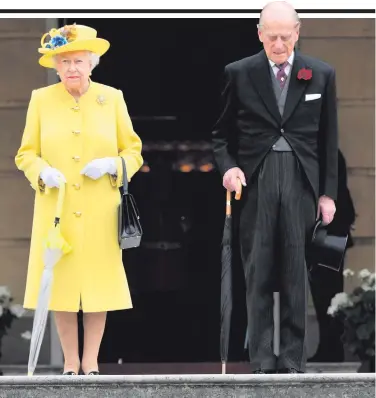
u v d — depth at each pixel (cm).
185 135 3294
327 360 3216
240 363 3275
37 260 2595
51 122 2595
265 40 2522
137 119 3300
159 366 3288
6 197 3244
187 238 3294
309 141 2552
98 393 2389
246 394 2394
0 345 3200
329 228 3203
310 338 3219
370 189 3241
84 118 2594
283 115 2541
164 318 3300
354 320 3169
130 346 3300
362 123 3253
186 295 3294
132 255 3297
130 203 2583
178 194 3291
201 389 2392
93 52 2588
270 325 2573
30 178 2588
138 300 3300
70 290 2581
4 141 3250
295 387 2397
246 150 2559
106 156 2597
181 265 3294
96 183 2591
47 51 2564
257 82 2545
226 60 3300
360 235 3225
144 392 2388
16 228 3238
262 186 2545
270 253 2555
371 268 3222
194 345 3300
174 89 3300
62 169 2584
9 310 3203
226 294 2561
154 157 3300
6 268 3231
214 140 2597
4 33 3241
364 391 2400
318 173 2566
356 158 3250
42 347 3198
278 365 2572
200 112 3294
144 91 3300
